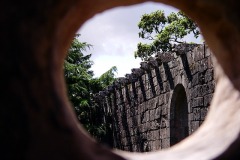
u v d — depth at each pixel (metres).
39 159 3.09
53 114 3.24
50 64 3.34
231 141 3.60
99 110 25.19
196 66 14.41
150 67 18.50
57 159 3.17
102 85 25.75
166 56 16.70
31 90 3.10
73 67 23.66
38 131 3.10
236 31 3.96
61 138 3.24
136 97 20.44
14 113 3.03
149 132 18.95
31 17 3.12
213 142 3.85
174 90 16.34
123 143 22.28
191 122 14.71
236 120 3.89
